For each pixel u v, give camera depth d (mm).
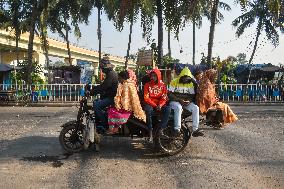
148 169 6082
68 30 38656
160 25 19906
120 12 19047
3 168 6109
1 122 11344
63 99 20406
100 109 7148
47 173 5852
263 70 25344
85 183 5363
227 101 20594
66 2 32875
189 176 5684
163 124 6922
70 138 7184
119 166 6250
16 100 19531
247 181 5438
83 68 28594
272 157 6801
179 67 20219
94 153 7125
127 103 6941
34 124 10852
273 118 12242
